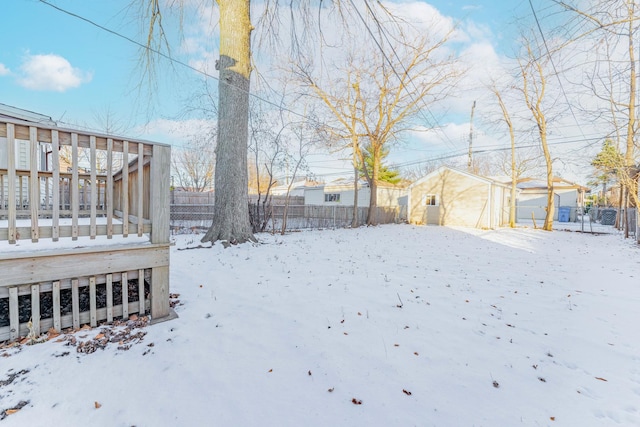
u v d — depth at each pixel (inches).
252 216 396.8
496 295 149.9
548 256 265.0
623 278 185.9
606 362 89.1
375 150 604.7
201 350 91.1
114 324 104.0
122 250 103.8
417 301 138.9
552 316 123.3
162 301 111.6
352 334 104.9
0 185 179.9
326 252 262.2
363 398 71.8
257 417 64.7
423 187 645.3
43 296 123.8
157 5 298.0
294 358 88.6
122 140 102.7
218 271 186.7
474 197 568.7
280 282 165.2
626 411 68.2
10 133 83.4
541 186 866.8
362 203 815.1
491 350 95.4
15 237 86.4
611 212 706.2
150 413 64.4
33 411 63.1
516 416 66.5
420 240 368.5
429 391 74.9
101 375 76.3
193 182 1031.0
